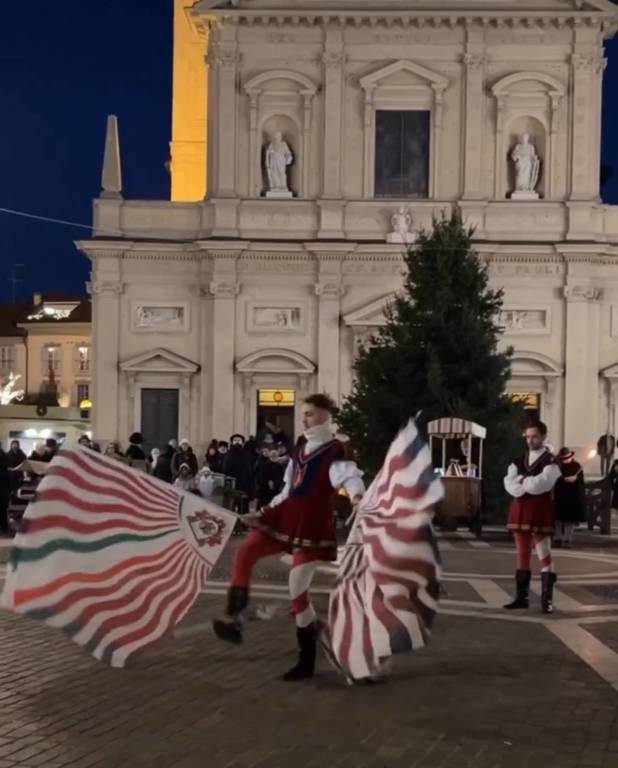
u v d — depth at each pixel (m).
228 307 41.19
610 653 10.59
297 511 9.30
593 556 20.95
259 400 41.50
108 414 41.62
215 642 10.97
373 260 41.00
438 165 41.41
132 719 7.93
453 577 17.06
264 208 41.44
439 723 7.92
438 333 28.44
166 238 41.84
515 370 40.94
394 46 41.44
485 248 40.53
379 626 8.94
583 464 40.56
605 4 40.56
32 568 9.20
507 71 41.47
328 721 7.94
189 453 30.53
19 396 67.69
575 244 40.38
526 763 6.97
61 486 9.39
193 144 48.31
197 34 47.22
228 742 7.37
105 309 41.78
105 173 42.06
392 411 28.16
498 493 27.78
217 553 9.71
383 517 9.09
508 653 10.59
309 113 41.53
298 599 9.29
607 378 41.12
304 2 40.91
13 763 6.84
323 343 41.00
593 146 41.38
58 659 10.03
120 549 9.50
